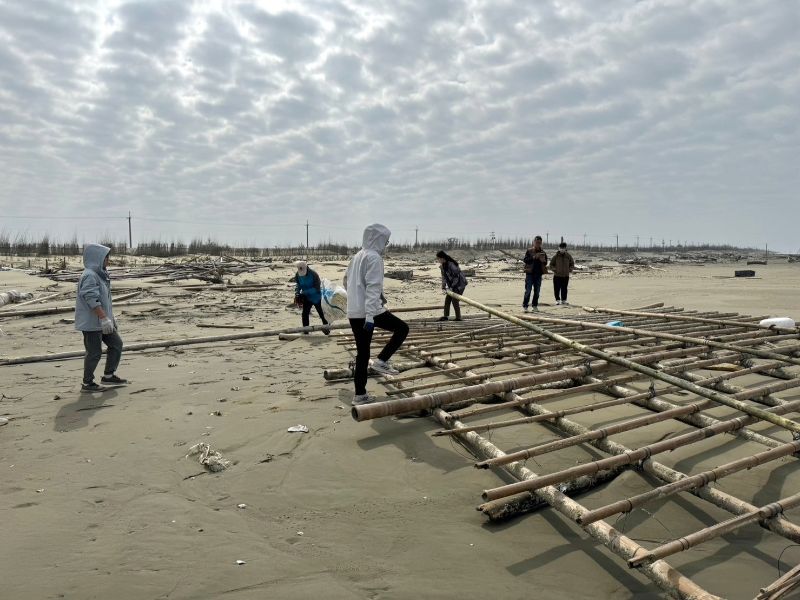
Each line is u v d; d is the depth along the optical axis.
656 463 3.63
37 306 13.76
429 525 3.12
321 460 3.99
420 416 4.93
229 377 6.52
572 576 2.65
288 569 2.68
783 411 4.46
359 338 5.18
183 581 2.56
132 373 6.79
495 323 9.86
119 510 3.26
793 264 50.88
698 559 2.78
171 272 23.05
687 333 8.26
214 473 3.79
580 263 41.75
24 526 3.05
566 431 4.50
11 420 4.90
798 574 2.38
